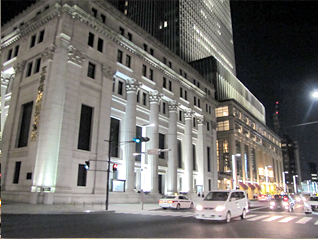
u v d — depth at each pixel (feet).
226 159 241.14
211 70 279.69
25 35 113.50
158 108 138.21
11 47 120.37
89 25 107.14
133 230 39.68
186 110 166.50
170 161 144.87
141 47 135.44
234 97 321.73
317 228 45.60
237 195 57.57
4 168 97.71
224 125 251.19
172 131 148.97
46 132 87.15
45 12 104.17
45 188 82.74
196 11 350.02
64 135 90.53
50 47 96.17
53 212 62.54
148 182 125.39
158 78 142.31
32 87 100.99
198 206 51.19
